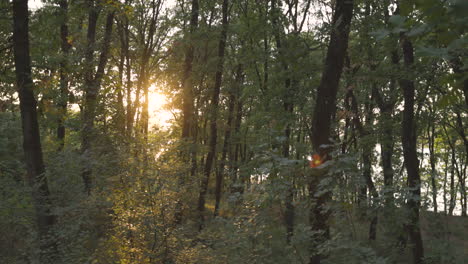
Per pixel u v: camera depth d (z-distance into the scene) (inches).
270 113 537.6
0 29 392.8
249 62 575.8
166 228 299.3
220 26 645.3
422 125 606.5
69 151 419.2
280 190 219.1
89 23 585.9
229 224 299.4
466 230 692.7
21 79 326.0
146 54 917.8
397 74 433.7
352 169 210.2
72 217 323.0
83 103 486.3
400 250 400.8
